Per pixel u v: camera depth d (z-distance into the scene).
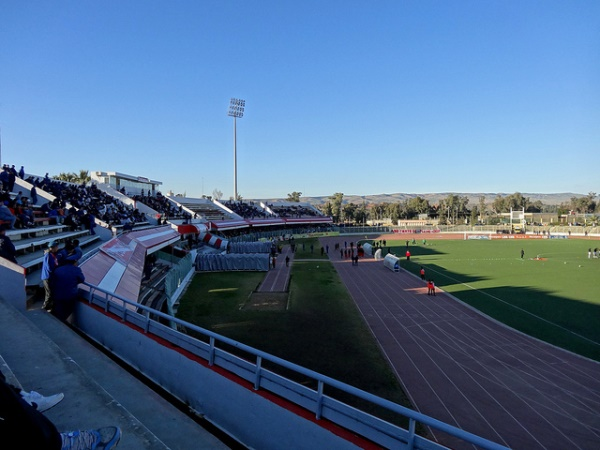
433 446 3.69
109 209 38.75
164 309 22.36
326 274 40.00
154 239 30.94
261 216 91.06
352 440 4.34
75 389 4.45
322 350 17.36
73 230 24.30
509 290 31.50
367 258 54.94
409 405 12.56
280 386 5.26
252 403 5.39
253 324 21.27
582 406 12.57
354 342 18.48
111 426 3.47
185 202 72.81
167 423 4.60
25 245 14.99
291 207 115.25
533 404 12.70
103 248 17.75
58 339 7.00
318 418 4.75
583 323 21.89
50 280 8.68
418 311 24.67
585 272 40.75
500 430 11.17
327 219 114.12
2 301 7.98
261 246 52.50
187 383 6.41
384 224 151.12
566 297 28.72
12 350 5.55
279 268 44.38
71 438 2.82
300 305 25.88
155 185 72.44
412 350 17.55
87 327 8.89
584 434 10.98
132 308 9.20
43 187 31.56
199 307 25.03
